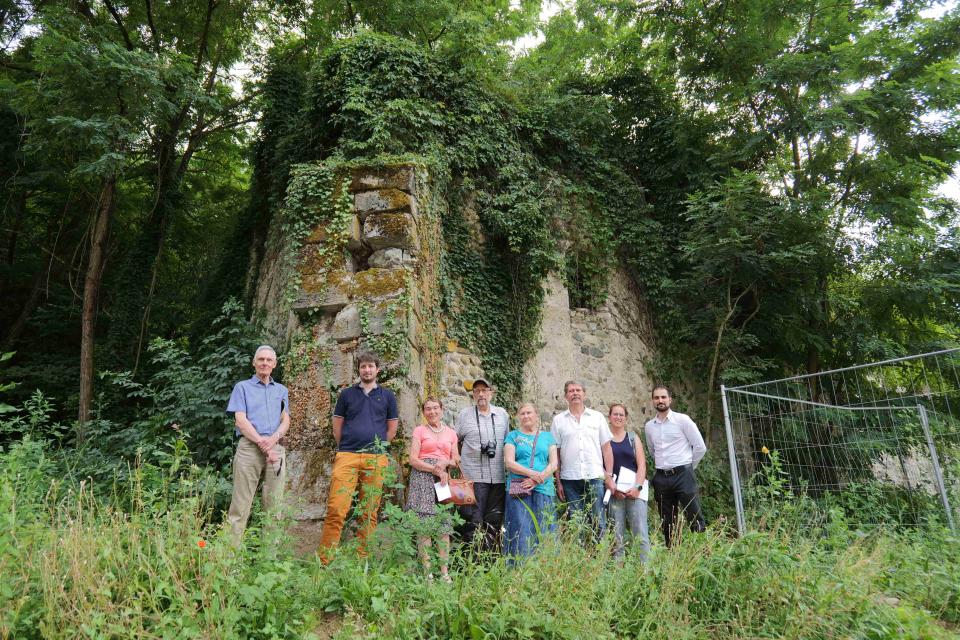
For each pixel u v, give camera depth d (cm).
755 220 896
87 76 796
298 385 588
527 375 794
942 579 354
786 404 729
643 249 976
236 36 1283
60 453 591
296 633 248
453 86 841
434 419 483
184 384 673
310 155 831
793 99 934
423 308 645
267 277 923
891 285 921
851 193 973
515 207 812
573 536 326
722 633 287
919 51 934
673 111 1068
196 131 1260
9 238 1341
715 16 1015
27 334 1321
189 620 223
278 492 421
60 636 207
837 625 284
